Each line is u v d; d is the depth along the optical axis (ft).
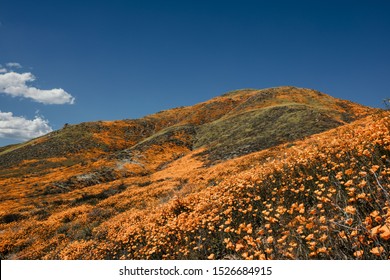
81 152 241.96
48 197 118.11
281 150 68.80
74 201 96.12
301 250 11.56
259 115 215.51
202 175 76.59
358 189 14.01
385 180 13.74
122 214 53.78
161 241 23.03
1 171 204.85
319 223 12.28
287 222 15.29
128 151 204.95
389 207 10.52
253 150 133.49
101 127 302.86
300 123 159.33
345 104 250.37
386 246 9.32
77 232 53.06
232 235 17.67
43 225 64.59
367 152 15.88
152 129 330.54
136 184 114.32
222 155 143.23
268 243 13.38
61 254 39.17
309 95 276.41
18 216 83.71
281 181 21.91
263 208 19.16
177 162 167.73
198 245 18.72
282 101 261.24
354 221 11.59
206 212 23.47
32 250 50.70
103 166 168.86
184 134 251.60
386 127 18.84
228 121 242.99
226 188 26.22
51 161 220.02
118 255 29.30
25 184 150.51
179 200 30.48
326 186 16.99
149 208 45.83
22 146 281.74
